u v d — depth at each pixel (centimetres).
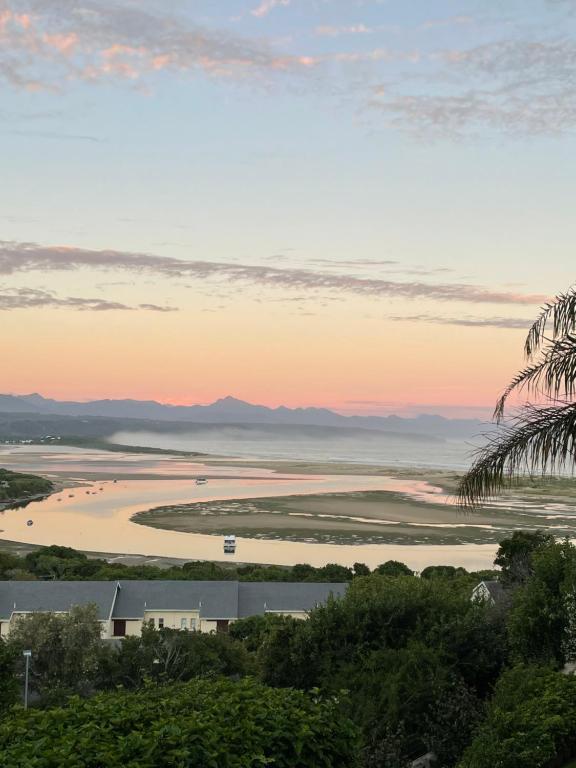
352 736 1048
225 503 16100
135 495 18362
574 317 1350
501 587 4288
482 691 2036
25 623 4153
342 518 13550
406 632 2180
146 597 6512
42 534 11969
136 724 947
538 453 1329
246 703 1031
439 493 18350
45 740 883
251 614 6406
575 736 1365
